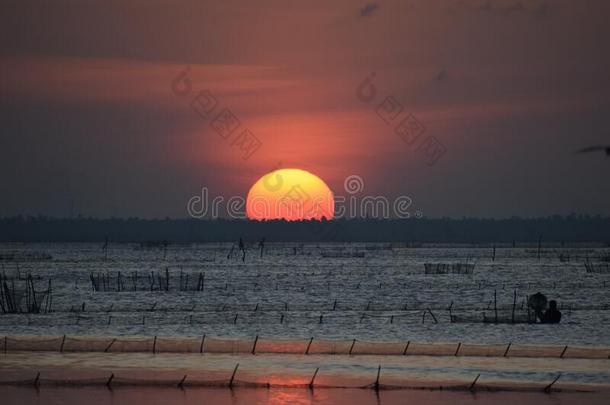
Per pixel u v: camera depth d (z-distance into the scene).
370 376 136.75
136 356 152.12
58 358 149.75
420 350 155.25
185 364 145.00
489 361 148.50
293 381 133.38
